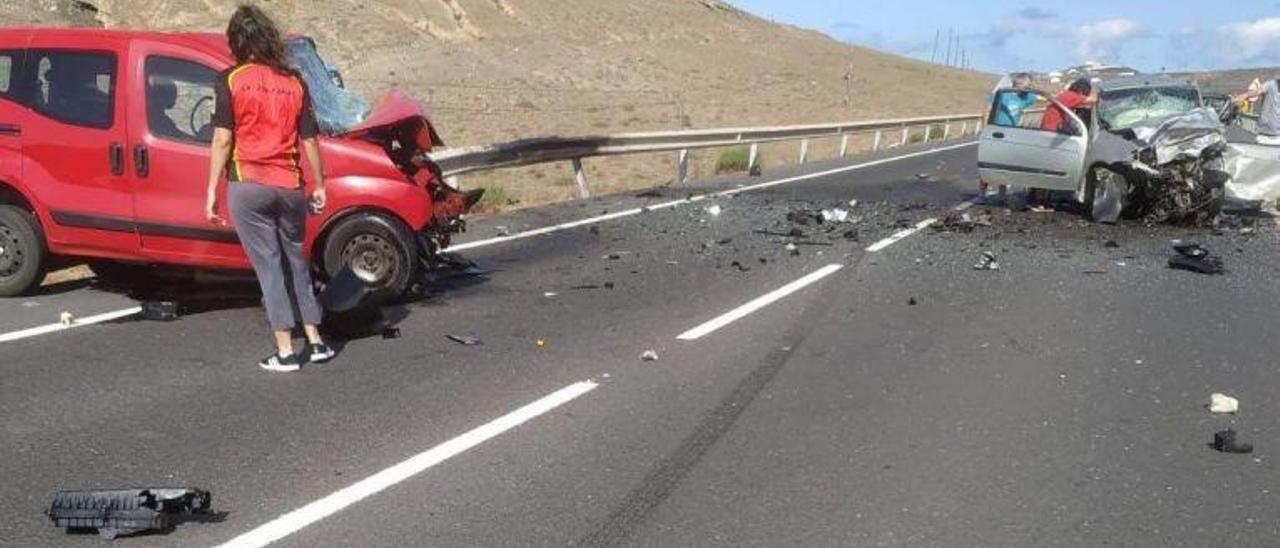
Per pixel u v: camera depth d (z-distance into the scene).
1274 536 4.84
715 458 5.73
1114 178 14.62
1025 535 4.83
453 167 15.55
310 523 4.87
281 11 73.69
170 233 8.61
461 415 6.36
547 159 18.22
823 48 111.00
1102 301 9.77
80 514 4.71
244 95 6.90
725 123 46.12
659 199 17.75
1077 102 15.51
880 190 19.17
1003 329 8.66
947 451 5.87
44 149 8.73
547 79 69.00
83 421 6.13
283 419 6.23
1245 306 9.62
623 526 4.88
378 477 5.40
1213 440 6.08
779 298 9.75
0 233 9.03
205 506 4.93
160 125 8.59
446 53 72.19
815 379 7.20
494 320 8.77
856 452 5.84
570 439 5.99
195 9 70.25
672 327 8.61
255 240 7.10
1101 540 4.79
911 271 11.12
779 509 5.09
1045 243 13.05
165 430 6.01
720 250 12.40
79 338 7.91
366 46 71.31
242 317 8.64
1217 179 14.24
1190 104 15.70
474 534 4.78
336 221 8.80
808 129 28.69
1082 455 5.83
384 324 8.44
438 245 9.79
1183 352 8.00
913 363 7.62
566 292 9.94
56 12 43.84
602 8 102.00
